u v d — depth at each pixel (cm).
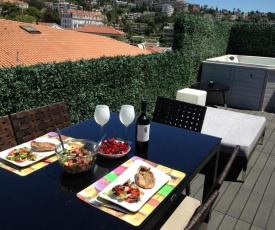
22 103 252
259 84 574
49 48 1089
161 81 479
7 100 239
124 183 120
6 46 979
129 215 103
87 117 334
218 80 624
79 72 306
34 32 1207
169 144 171
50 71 273
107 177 128
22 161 136
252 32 791
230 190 263
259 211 233
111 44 1396
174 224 148
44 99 273
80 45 1233
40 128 200
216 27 701
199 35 602
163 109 240
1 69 236
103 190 116
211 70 630
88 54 1145
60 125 217
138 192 114
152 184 123
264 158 336
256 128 325
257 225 215
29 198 109
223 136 296
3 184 118
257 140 314
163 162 146
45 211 102
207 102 634
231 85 608
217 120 351
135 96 416
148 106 456
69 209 104
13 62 850
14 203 105
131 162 145
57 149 139
